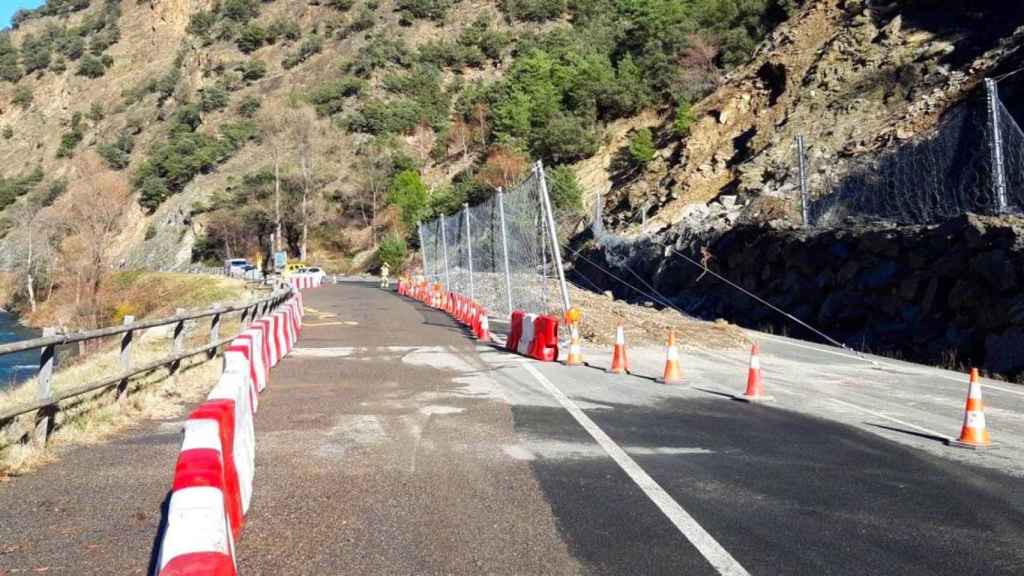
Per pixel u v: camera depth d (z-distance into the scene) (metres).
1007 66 28.45
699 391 13.09
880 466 8.24
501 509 6.61
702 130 45.00
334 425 9.91
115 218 68.81
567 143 60.00
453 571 5.29
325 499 6.85
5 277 79.94
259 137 101.69
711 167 41.03
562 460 8.26
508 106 71.44
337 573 5.24
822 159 32.94
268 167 91.31
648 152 51.06
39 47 163.62
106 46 158.38
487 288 30.97
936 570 5.40
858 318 22.83
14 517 6.39
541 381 13.70
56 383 12.89
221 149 99.81
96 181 68.25
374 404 11.38
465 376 14.20
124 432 9.73
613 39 75.94
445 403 11.50
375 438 9.20
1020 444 9.46
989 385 14.65
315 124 95.56
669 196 41.38
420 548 5.70
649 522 6.31
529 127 68.94
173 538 4.27
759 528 6.21
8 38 175.38
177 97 126.50
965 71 31.53
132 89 139.50
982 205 22.16
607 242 38.78
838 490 7.32
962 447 9.19
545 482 7.42
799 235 26.59
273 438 9.19
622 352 15.20
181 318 12.98
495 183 60.59
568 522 6.29
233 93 121.62
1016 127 21.89
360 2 133.25
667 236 34.88
